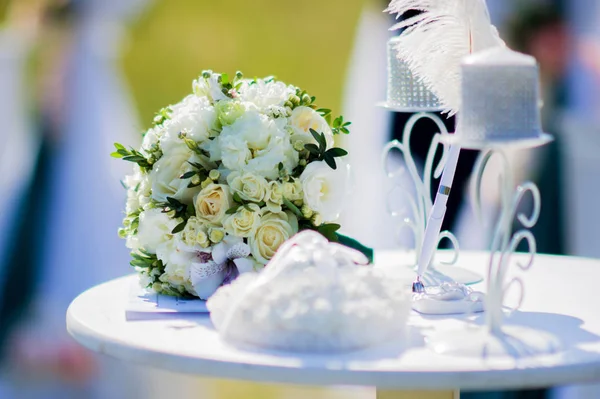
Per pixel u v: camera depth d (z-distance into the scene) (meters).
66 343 3.99
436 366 1.26
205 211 1.65
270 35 5.27
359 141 4.40
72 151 4.21
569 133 3.53
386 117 3.30
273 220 1.65
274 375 1.27
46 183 4.15
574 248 3.49
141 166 1.73
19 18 4.33
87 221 4.16
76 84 4.29
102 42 4.46
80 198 4.18
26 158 4.16
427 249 1.68
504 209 1.38
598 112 3.57
